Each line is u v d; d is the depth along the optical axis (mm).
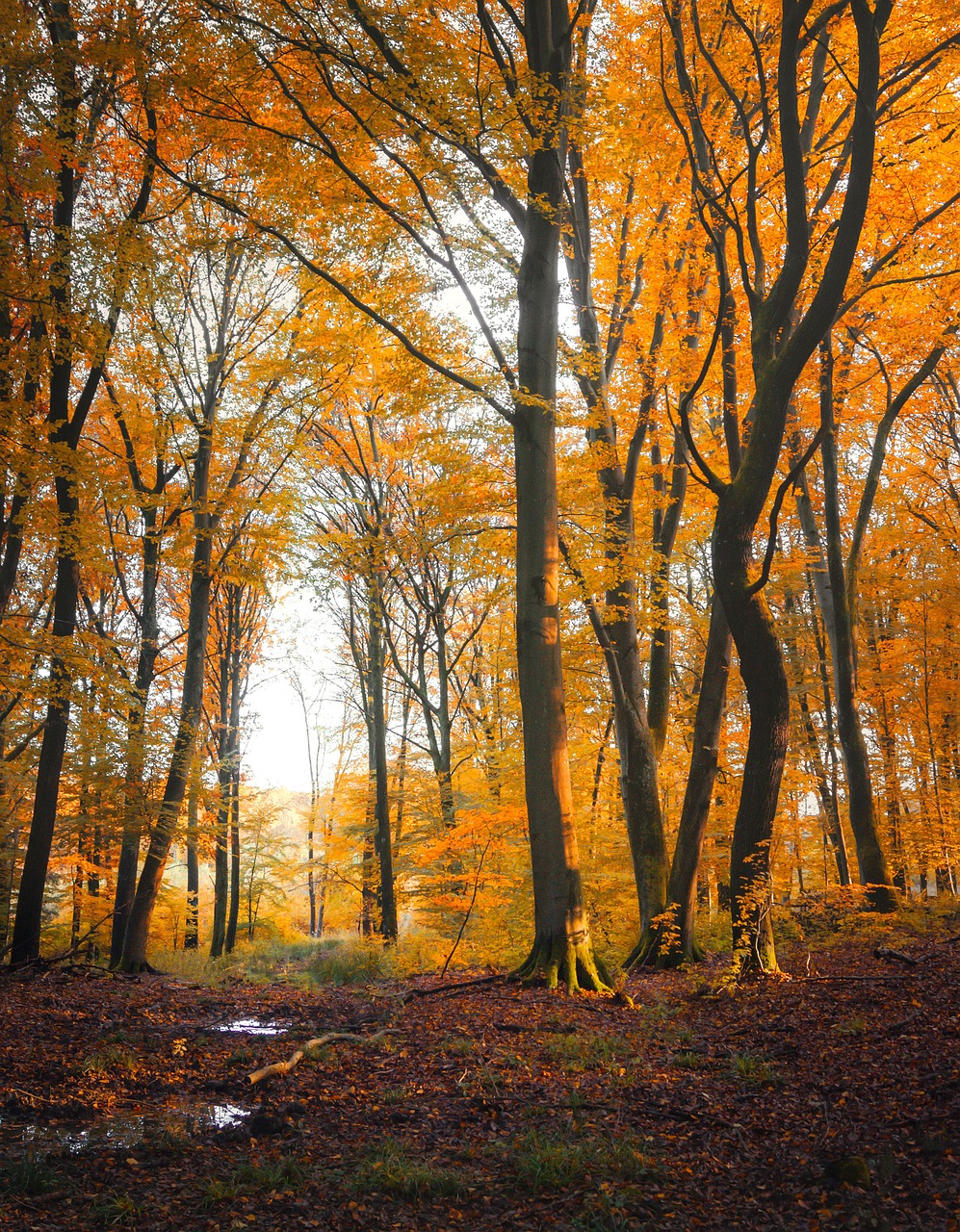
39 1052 7488
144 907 14352
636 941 14023
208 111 10250
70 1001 9891
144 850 15719
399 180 11258
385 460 21531
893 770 18141
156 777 14859
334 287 11688
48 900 20125
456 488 12422
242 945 21906
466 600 25500
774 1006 8477
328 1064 7305
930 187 12062
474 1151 5195
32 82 10164
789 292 9594
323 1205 4520
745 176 11570
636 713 13336
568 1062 6996
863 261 12797
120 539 15703
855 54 10586
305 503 15852
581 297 13539
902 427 20125
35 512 11375
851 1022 7324
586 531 13156
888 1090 5656
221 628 24844
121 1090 6660
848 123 11688
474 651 25188
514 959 13500
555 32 10773
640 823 13141
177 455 15195
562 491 12758
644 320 13148
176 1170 5020
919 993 8227
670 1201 4414
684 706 17953
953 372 19234
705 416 18016
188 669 15758
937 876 17781
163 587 23406
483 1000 9320
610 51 12438
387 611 21125
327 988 13008
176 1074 7086
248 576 15680
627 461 13641
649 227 12891
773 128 11336
